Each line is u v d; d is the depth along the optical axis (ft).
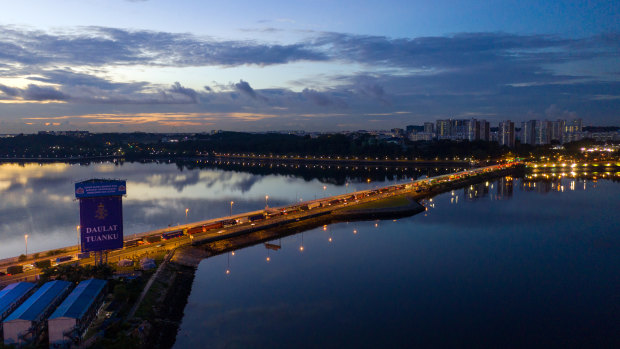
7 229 609.42
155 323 288.92
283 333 291.38
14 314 251.19
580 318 316.60
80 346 241.14
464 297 354.74
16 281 335.26
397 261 451.53
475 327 302.25
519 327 302.86
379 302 343.46
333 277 401.29
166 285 353.10
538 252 485.15
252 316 316.81
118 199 370.32
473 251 489.26
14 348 224.94
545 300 348.79
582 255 472.85
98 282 304.91
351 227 616.80
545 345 278.67
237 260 454.40
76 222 655.76
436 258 462.19
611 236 554.05
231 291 365.40
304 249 498.28
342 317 316.40
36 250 503.61
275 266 434.30
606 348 274.98
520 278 399.65
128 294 308.60
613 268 427.33
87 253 404.36
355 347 273.75
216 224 545.03
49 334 240.53
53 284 296.51
